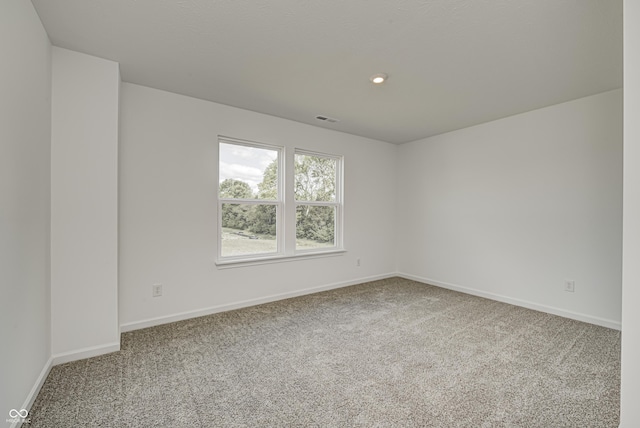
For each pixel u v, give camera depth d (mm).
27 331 1623
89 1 1647
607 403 1723
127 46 2113
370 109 3371
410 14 1752
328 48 2135
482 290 3867
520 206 3490
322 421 1576
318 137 4062
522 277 3477
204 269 3152
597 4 1640
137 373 2016
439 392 1830
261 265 3564
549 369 2094
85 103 2188
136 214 2758
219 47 2133
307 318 3080
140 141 2777
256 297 3525
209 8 1712
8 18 1378
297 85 2752
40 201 1827
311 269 4031
